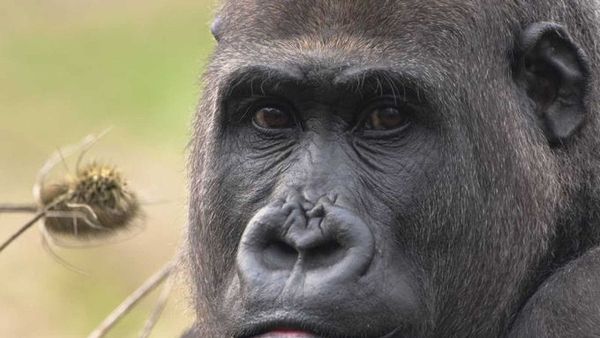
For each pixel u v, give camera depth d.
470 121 15.96
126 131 36.91
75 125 38.53
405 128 15.78
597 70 17.53
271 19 16.00
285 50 15.78
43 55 43.22
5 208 18.91
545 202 16.52
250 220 15.37
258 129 15.95
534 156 16.45
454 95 15.87
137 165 33.22
